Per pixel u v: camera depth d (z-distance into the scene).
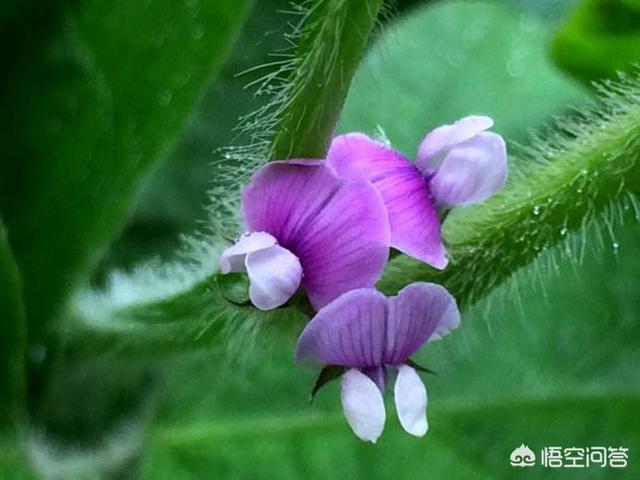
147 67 0.05
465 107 0.07
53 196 0.05
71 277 0.05
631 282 0.07
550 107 0.07
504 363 0.06
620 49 0.07
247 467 0.06
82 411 0.06
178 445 0.06
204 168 0.06
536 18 0.07
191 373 0.06
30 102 0.05
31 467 0.05
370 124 0.07
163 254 0.06
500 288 0.05
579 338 0.06
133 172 0.05
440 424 0.06
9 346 0.05
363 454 0.06
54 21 0.05
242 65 0.07
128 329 0.05
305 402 0.06
